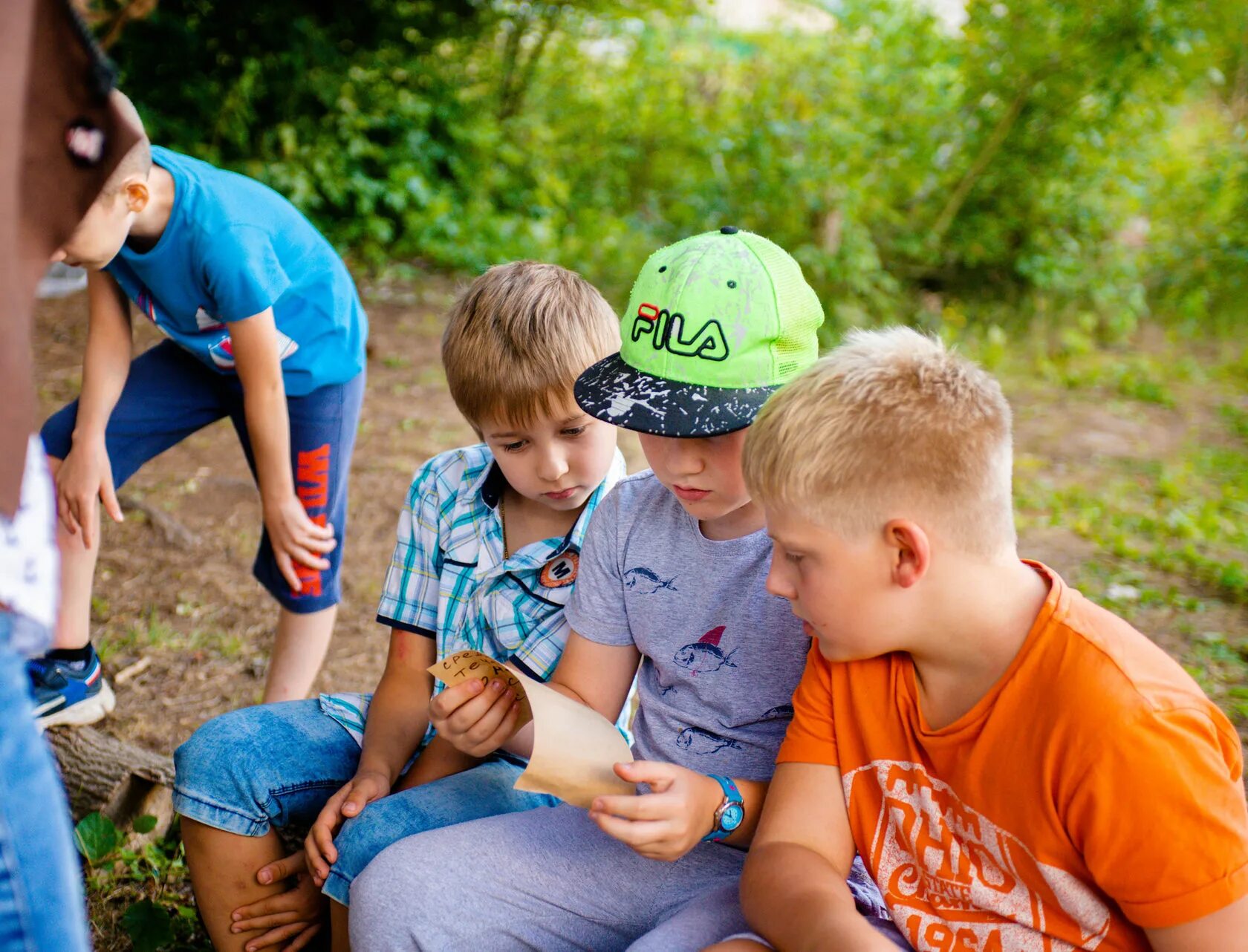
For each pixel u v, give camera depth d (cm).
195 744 181
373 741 189
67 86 112
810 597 137
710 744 167
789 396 138
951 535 130
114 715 267
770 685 165
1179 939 121
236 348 232
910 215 822
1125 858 122
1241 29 756
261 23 741
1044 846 129
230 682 290
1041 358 738
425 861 156
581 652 178
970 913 139
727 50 880
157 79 723
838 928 132
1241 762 128
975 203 812
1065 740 125
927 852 141
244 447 269
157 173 223
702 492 160
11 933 101
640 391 156
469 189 800
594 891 158
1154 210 873
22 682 105
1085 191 796
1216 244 853
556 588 192
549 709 153
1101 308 824
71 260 205
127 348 250
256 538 386
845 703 148
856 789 147
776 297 161
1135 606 382
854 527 131
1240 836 119
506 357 175
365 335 268
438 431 504
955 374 136
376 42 806
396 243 771
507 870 156
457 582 196
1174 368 743
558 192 824
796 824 147
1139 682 124
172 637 310
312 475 259
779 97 800
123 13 448
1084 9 741
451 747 192
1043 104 777
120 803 225
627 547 175
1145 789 120
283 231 243
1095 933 130
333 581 262
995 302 812
